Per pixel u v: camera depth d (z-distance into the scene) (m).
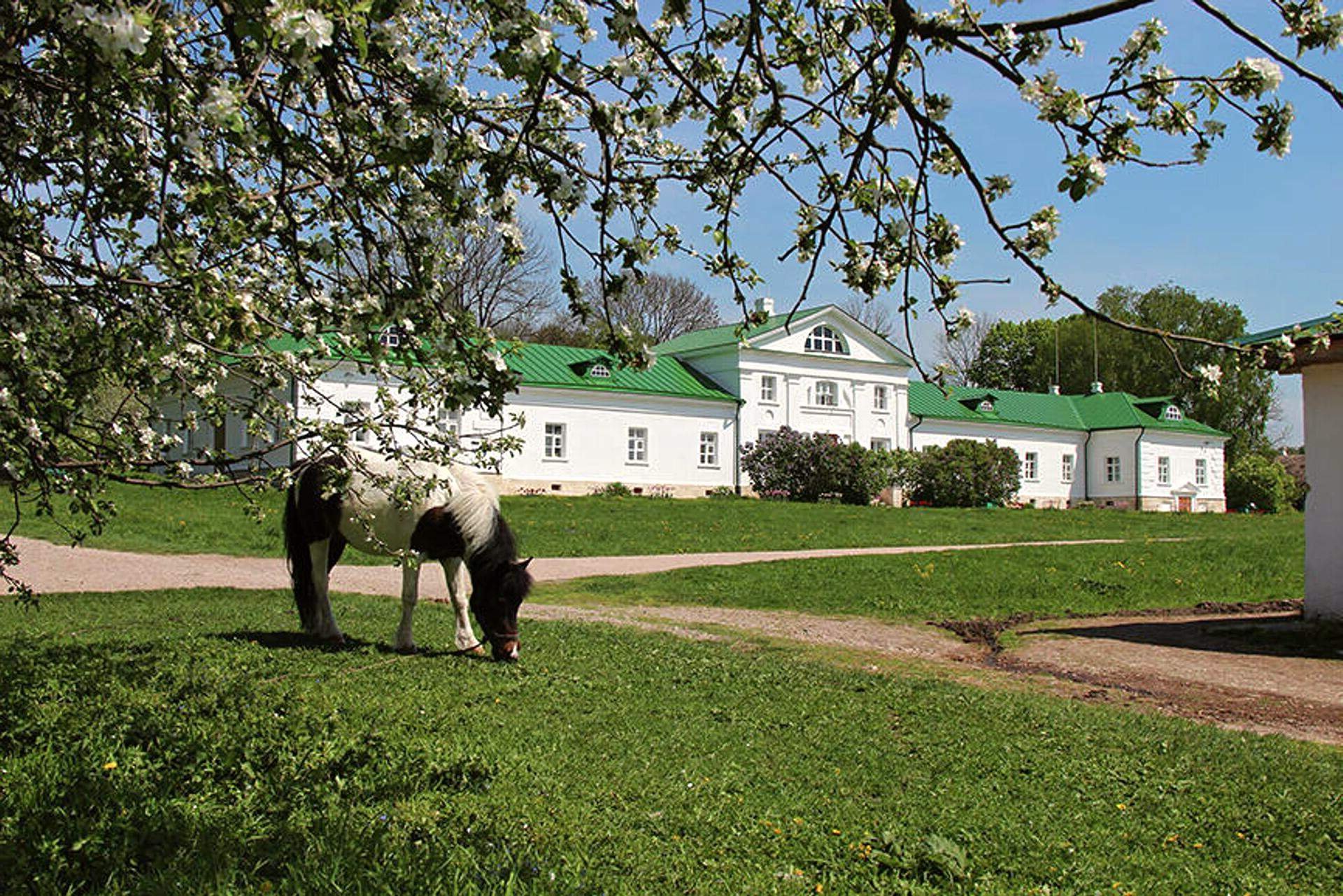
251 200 3.84
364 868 3.82
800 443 44.34
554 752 5.96
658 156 4.54
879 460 44.19
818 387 49.25
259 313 4.65
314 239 4.02
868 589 16.98
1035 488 57.59
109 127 3.98
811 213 4.30
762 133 4.04
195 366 5.17
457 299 4.59
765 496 44.69
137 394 5.20
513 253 4.27
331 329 4.91
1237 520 43.88
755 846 4.64
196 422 5.77
